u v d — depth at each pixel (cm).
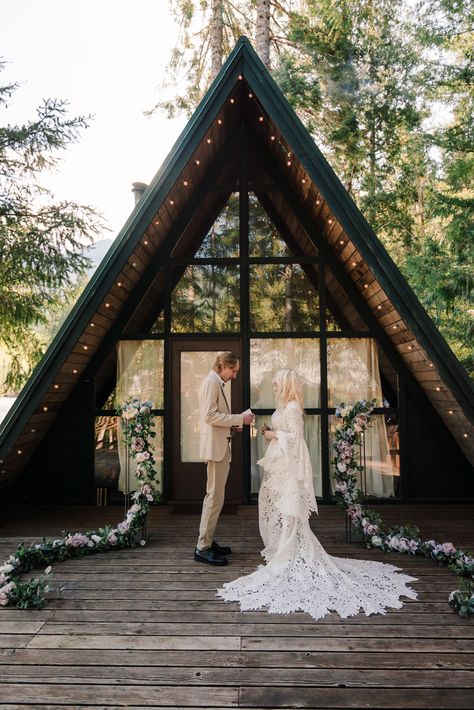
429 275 739
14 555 367
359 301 559
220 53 893
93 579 350
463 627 282
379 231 955
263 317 570
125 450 567
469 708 215
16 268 731
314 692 226
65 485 561
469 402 454
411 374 554
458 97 880
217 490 382
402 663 247
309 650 259
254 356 567
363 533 423
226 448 388
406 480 553
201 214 580
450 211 745
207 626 283
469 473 552
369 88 890
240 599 312
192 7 919
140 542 419
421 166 880
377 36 880
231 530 459
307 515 352
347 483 430
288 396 377
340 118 914
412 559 387
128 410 435
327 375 563
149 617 294
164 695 224
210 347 571
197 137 465
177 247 577
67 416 561
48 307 788
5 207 747
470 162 781
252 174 576
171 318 571
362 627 282
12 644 266
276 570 339
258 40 830
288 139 456
